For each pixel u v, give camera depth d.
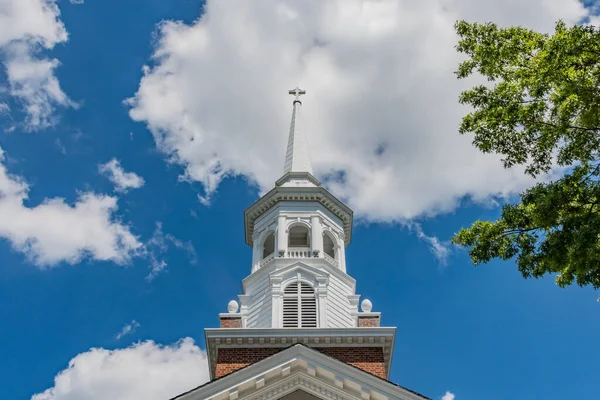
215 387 20.59
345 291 30.92
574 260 15.49
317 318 28.53
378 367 25.78
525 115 17.73
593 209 16.38
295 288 29.77
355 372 20.97
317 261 30.92
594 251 15.12
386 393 20.56
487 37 19.06
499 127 18.25
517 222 17.89
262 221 33.53
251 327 28.98
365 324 28.14
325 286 29.69
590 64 16.81
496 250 18.00
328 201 33.75
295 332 26.58
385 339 26.69
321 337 26.56
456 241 18.75
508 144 18.30
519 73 18.30
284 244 31.64
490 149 18.55
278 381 21.05
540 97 17.53
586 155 16.95
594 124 16.45
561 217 16.55
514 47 18.64
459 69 19.33
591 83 16.34
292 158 37.38
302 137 39.12
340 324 29.12
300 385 21.08
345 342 26.64
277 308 28.86
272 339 26.50
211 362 27.88
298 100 42.50
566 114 16.62
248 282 31.28
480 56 18.92
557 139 17.44
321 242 31.88
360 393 20.69
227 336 26.47
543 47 17.70
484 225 18.44
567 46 16.69
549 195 16.47
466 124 18.84
